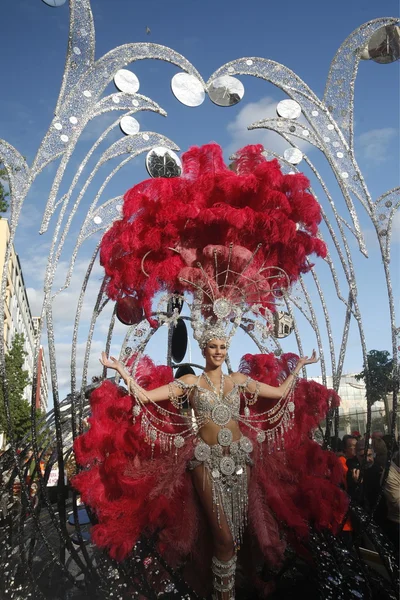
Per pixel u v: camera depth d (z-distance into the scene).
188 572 3.40
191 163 4.03
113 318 4.35
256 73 4.47
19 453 3.86
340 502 3.66
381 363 4.79
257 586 3.56
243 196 3.88
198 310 3.58
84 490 3.29
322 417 3.88
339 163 4.42
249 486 3.43
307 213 3.88
